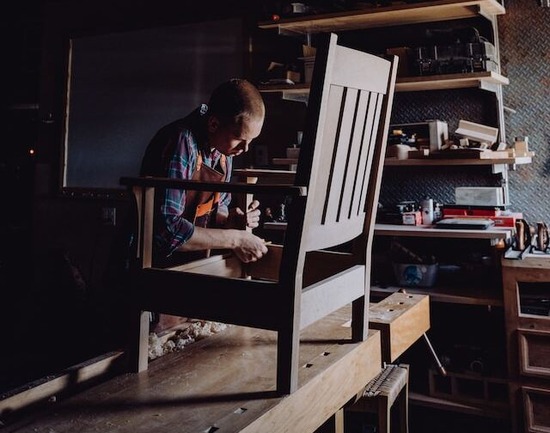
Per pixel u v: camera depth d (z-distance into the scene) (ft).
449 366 8.38
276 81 9.70
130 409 3.54
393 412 9.24
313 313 3.91
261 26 9.77
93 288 12.84
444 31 8.60
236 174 6.48
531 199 9.18
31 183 14.92
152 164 5.55
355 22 9.41
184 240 5.15
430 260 8.87
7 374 10.61
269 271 5.86
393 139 9.16
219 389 3.84
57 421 3.38
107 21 12.76
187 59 11.71
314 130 3.60
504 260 7.75
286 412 3.63
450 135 9.50
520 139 9.20
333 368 4.16
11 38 15.06
